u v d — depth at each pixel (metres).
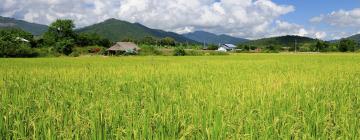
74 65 24.91
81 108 6.60
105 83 11.19
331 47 116.25
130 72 16.11
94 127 4.92
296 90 9.13
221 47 146.75
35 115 5.74
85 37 128.12
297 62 29.75
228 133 4.78
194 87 9.84
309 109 6.71
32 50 68.19
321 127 5.26
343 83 11.09
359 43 123.81
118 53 86.12
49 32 115.19
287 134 4.79
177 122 5.36
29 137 4.87
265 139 4.66
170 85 10.69
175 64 25.84
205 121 5.43
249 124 5.17
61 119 5.64
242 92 8.27
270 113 6.11
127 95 8.47
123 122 5.52
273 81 11.11
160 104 6.99
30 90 9.34
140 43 169.00
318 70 17.94
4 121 5.57
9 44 66.12
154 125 5.33
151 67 20.59
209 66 22.41
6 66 23.20
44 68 20.38
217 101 6.93
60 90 9.30
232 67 21.31
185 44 161.88
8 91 8.96
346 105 6.82
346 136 4.73
